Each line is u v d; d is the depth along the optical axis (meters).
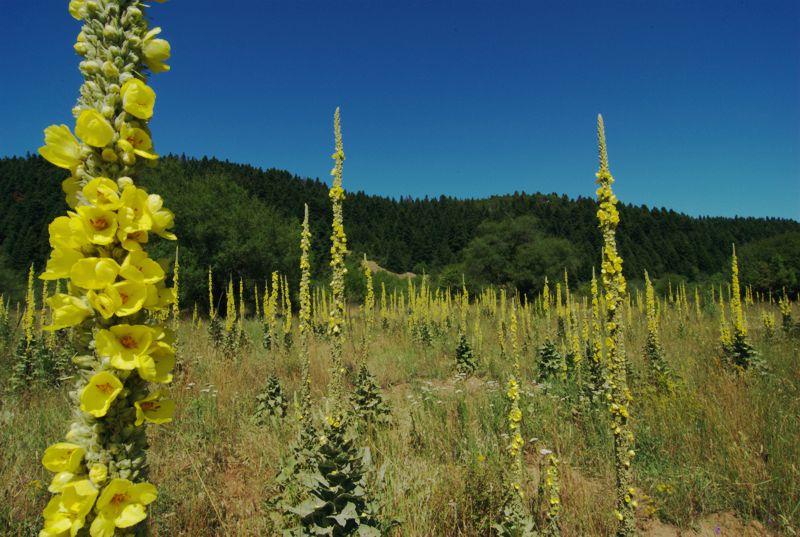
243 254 29.14
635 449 5.11
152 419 1.48
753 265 33.47
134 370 1.46
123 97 1.47
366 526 3.13
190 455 4.84
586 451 5.29
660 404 6.16
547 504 3.92
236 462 5.17
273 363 9.80
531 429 5.83
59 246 1.36
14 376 8.12
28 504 3.87
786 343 10.55
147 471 1.50
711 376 7.60
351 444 3.35
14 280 24.50
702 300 27.19
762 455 4.78
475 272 45.69
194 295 27.52
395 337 15.48
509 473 3.87
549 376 8.93
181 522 3.82
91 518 1.39
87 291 1.42
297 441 4.54
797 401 5.91
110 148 1.45
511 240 45.66
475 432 5.45
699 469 4.61
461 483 4.17
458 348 10.37
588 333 9.55
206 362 9.92
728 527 3.99
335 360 3.73
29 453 4.78
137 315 1.48
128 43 1.54
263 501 3.97
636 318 18.89
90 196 1.37
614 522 3.87
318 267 38.78
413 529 3.49
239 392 7.61
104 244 1.39
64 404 6.69
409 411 6.57
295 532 3.13
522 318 15.93
